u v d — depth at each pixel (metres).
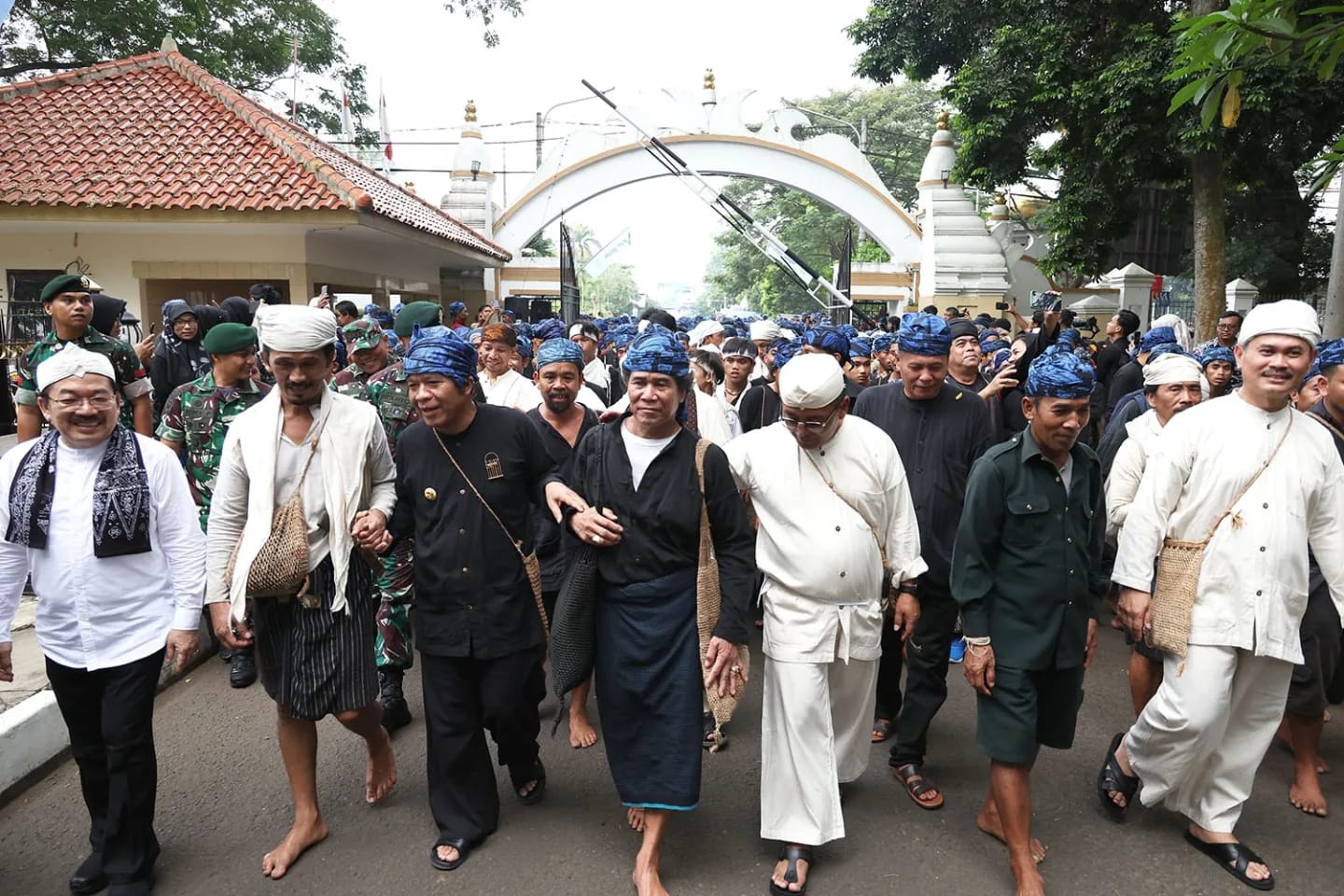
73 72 12.97
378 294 14.91
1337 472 3.25
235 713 4.61
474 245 16.50
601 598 3.23
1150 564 3.27
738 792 3.86
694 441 3.21
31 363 4.92
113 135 11.72
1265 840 3.46
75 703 3.10
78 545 2.98
